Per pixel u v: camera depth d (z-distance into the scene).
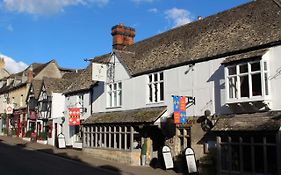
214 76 16.78
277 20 15.73
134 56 24.11
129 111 22.05
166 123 19.05
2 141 33.56
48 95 33.88
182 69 18.66
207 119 16.61
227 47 16.58
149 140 20.62
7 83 49.91
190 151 16.80
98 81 25.95
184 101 17.33
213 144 16.17
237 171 14.40
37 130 36.69
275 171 13.17
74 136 28.84
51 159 20.89
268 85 14.26
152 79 20.72
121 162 20.81
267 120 13.69
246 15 17.94
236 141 14.66
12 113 44.31
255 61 14.51
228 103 15.27
